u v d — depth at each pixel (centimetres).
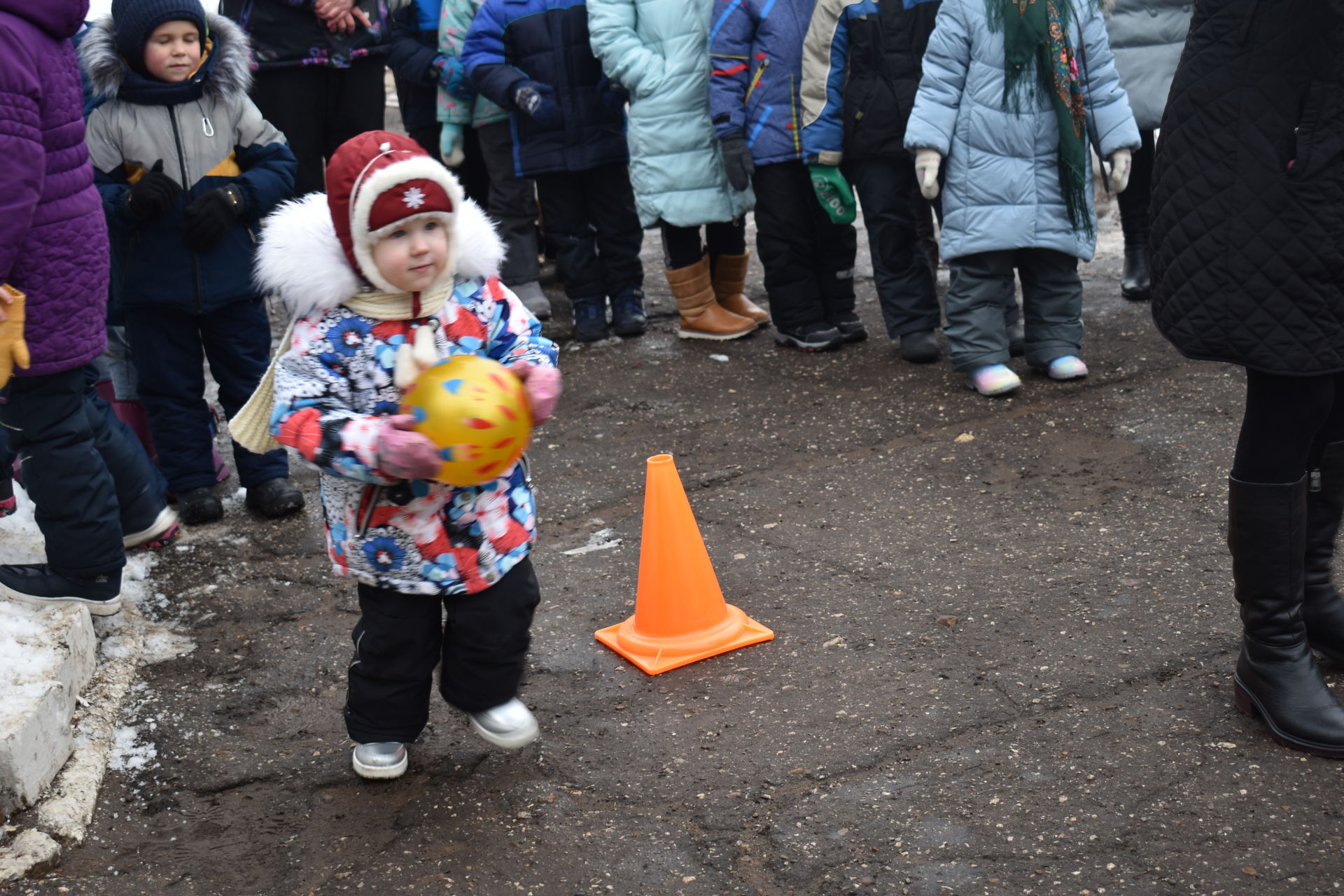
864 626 371
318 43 660
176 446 479
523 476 293
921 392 585
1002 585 388
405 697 301
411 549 280
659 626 364
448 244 272
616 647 368
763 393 607
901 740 309
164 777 318
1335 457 300
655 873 268
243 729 339
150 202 432
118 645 379
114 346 505
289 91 665
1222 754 291
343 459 258
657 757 313
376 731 304
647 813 290
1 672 317
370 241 261
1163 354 603
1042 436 515
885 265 620
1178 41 651
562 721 334
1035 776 289
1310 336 269
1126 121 569
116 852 289
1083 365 574
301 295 269
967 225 555
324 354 272
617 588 412
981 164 551
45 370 346
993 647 350
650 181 654
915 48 582
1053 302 578
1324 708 286
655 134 647
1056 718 312
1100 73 562
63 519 362
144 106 441
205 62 448
